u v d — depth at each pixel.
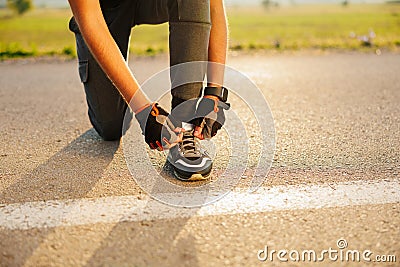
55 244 1.57
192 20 1.87
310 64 4.96
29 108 3.34
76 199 1.87
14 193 1.93
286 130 2.71
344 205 1.81
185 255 1.50
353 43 6.23
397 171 2.12
